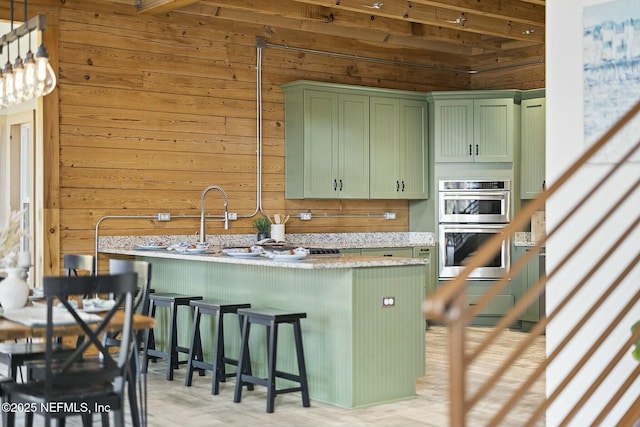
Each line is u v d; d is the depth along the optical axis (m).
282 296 5.74
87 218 7.11
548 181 4.61
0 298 4.19
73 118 7.04
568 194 4.48
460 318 2.32
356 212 8.89
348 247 8.25
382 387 5.34
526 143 8.88
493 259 8.80
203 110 7.77
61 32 6.98
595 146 2.93
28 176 8.10
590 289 4.36
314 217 8.55
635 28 4.21
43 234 6.88
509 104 8.82
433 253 8.95
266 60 8.20
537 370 2.98
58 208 6.95
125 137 7.31
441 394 5.63
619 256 4.23
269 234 8.01
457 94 8.90
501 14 7.64
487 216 8.86
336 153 8.33
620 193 4.23
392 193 8.77
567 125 4.52
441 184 8.98
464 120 8.92
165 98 7.54
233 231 7.95
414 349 5.52
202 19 7.75
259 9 7.35
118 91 7.27
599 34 4.36
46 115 6.89
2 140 8.16
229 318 6.35
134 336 4.36
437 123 8.97
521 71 9.37
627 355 4.19
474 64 9.79
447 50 9.56
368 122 8.58
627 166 4.21
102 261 7.21
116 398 3.62
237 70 7.98
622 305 4.21
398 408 5.22
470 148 8.90
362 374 5.23
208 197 7.79
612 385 4.26
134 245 7.33
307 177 8.12
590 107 4.39
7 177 8.16
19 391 3.61
